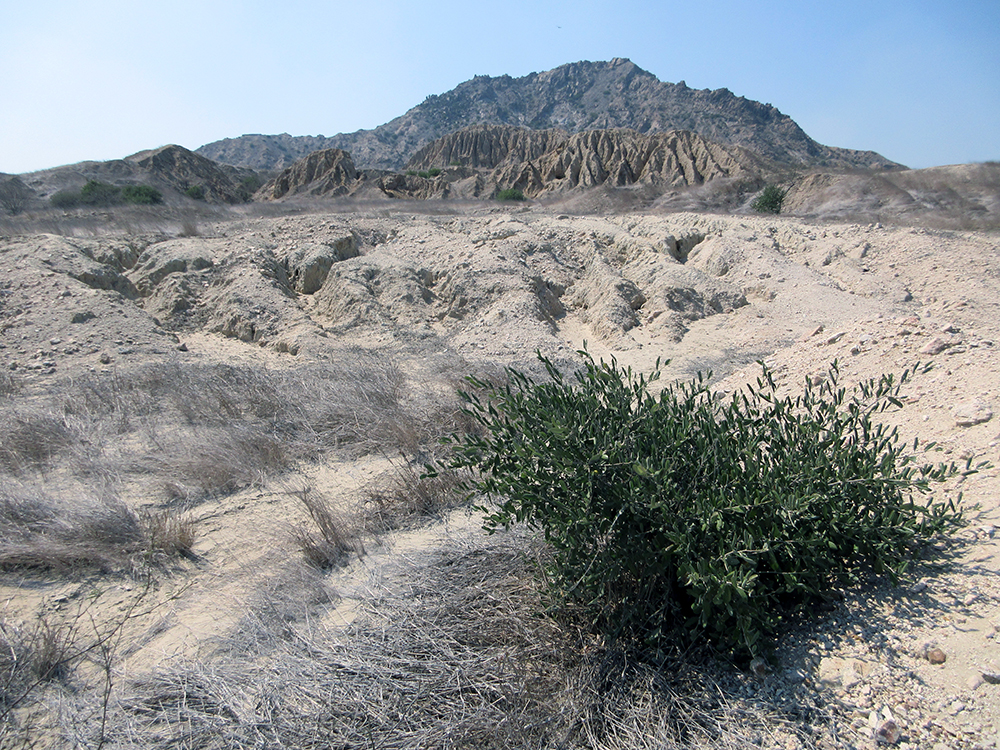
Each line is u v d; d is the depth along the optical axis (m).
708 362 9.73
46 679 3.03
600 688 2.71
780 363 6.77
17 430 5.85
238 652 3.19
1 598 3.69
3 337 9.86
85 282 11.95
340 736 2.54
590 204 36.66
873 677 2.49
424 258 14.70
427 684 2.76
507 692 2.69
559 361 10.47
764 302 12.98
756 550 2.65
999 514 3.21
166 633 3.44
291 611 3.50
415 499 4.82
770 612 2.89
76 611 3.64
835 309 12.02
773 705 2.51
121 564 4.07
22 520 4.28
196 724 2.69
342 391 6.96
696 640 2.87
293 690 2.77
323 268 13.77
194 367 8.62
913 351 5.49
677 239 15.63
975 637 2.52
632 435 3.04
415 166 118.81
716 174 50.09
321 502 4.72
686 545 2.66
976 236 16.97
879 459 3.58
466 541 3.99
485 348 11.12
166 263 12.84
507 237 15.38
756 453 3.18
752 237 15.47
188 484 5.27
